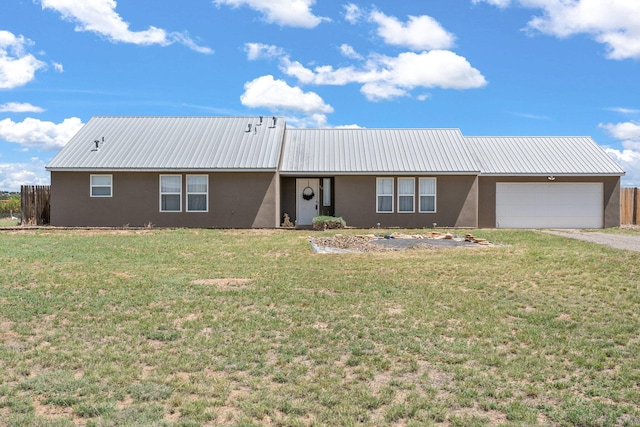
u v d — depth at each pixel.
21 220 22.77
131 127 24.67
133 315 7.15
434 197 22.95
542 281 9.62
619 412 4.28
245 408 4.29
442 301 8.12
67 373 4.99
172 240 16.72
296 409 4.29
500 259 12.27
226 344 5.96
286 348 5.82
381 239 17.59
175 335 6.23
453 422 4.10
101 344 5.94
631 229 22.59
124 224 21.89
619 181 24.02
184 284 9.36
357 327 6.66
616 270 10.48
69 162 21.72
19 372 5.02
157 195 21.94
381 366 5.27
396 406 4.34
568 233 19.73
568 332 6.55
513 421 4.12
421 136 25.64
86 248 14.32
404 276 10.24
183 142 23.31
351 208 22.92
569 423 4.12
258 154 22.42
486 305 7.87
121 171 21.66
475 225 22.92
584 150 25.70
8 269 10.68
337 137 25.55
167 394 4.55
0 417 4.07
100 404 4.30
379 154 23.83
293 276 10.26
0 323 6.73
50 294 8.39
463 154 23.81
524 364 5.37
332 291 8.90
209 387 4.71
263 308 7.64
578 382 4.94
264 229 21.38
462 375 5.06
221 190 21.95
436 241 16.94
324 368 5.22
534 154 25.30
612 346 6.02
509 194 24.00
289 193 23.92
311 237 17.72
